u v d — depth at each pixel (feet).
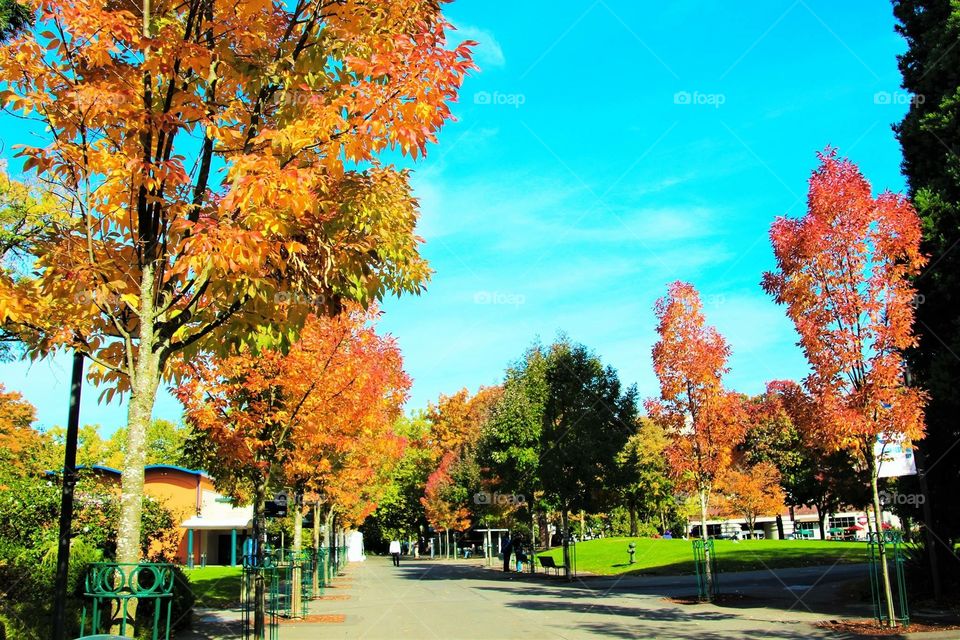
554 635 45.06
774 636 41.65
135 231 25.76
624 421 105.70
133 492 22.54
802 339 47.37
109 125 24.64
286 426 52.80
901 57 58.44
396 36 24.89
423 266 30.19
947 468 55.21
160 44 23.59
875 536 56.95
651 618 53.21
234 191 22.44
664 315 72.69
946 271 50.52
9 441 70.38
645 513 197.06
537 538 183.73
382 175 28.19
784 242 48.29
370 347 64.18
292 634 48.70
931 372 49.26
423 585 100.22
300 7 27.04
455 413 228.63
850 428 44.73
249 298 25.93
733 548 129.80
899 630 41.52
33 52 22.33
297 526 75.92
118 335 26.30
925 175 54.60
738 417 71.77
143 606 42.45
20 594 37.91
